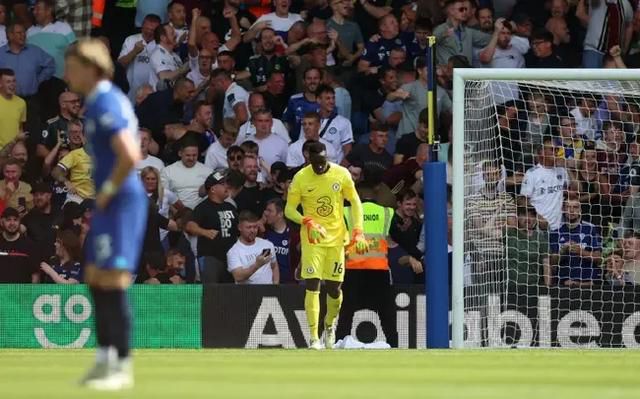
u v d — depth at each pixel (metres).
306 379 25.86
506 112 57.53
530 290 54.34
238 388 22.33
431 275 49.34
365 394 20.84
